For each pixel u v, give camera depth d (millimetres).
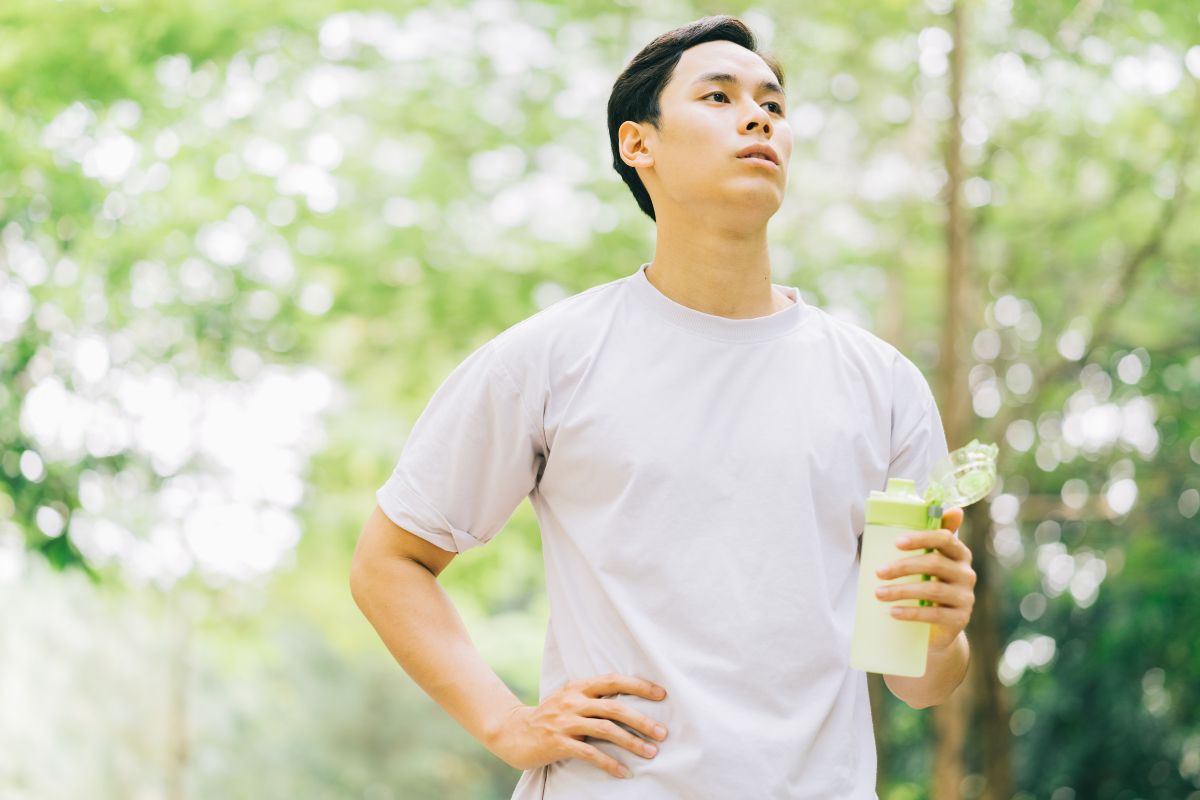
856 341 2068
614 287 2074
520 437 2000
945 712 7359
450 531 2062
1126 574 9078
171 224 6742
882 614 1806
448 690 2012
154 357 6645
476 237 7484
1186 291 8375
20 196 6090
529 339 2016
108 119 6379
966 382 7180
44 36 6082
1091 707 9969
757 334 2002
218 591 9383
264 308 7117
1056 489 9344
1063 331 8578
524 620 11359
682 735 1828
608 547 1915
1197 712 9648
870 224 7988
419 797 21312
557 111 7504
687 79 2023
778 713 1848
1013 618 10148
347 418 7887
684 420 1941
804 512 1911
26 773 16844
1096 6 7004
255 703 19766
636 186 2195
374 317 7395
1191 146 7461
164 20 6230
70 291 6285
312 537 8242
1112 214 7930
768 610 1870
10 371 6008
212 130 6805
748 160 1954
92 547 6270
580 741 1875
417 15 7324
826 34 7586
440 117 7363
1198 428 8906
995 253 8352
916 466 2061
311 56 6945
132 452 6332
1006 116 7641
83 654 16844
